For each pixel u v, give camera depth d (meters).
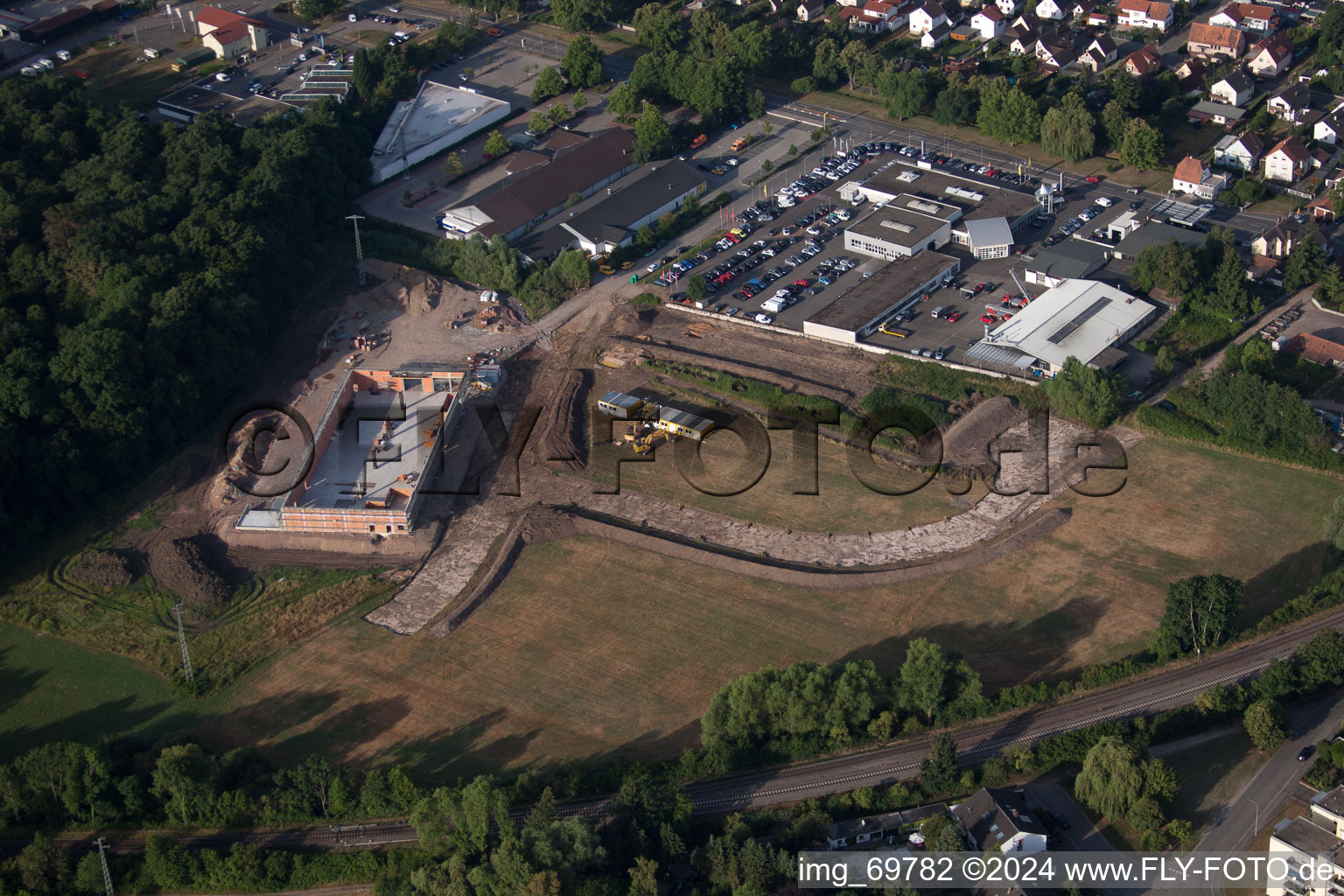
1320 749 166.62
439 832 160.62
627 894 153.12
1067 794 166.62
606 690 188.38
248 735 184.38
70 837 170.50
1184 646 186.12
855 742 175.25
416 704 187.88
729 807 168.25
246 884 161.50
